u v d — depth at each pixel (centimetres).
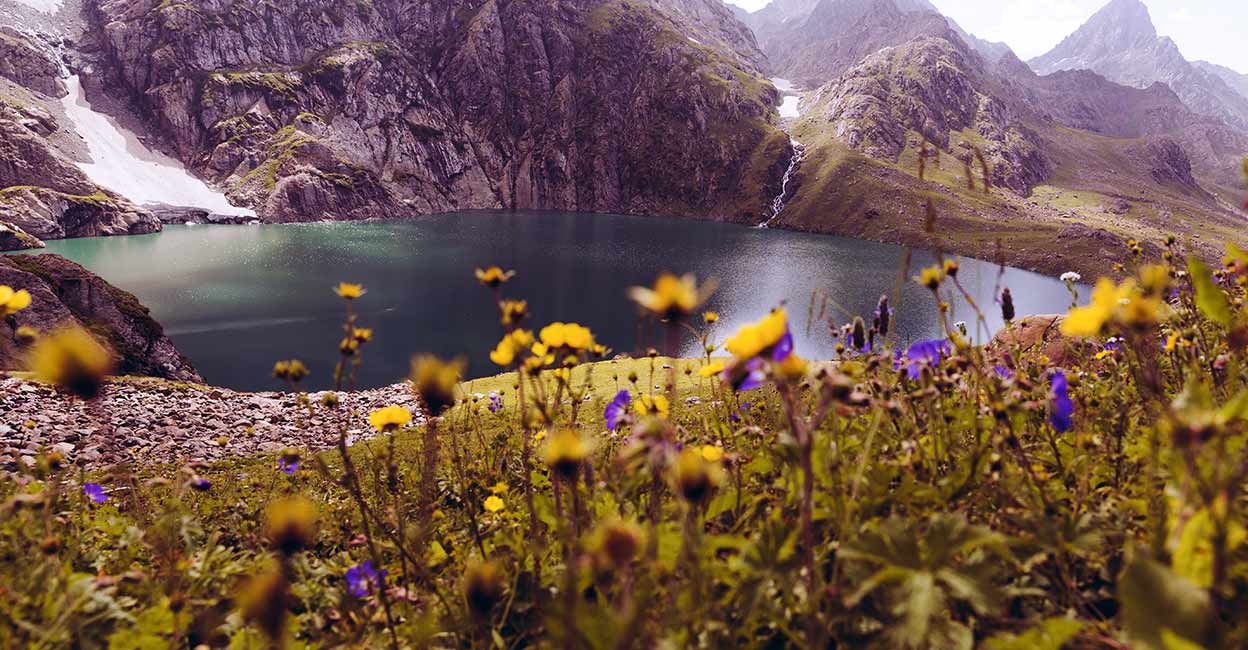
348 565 282
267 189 17400
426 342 6319
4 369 1978
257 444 1772
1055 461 241
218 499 550
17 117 15438
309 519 148
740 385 138
